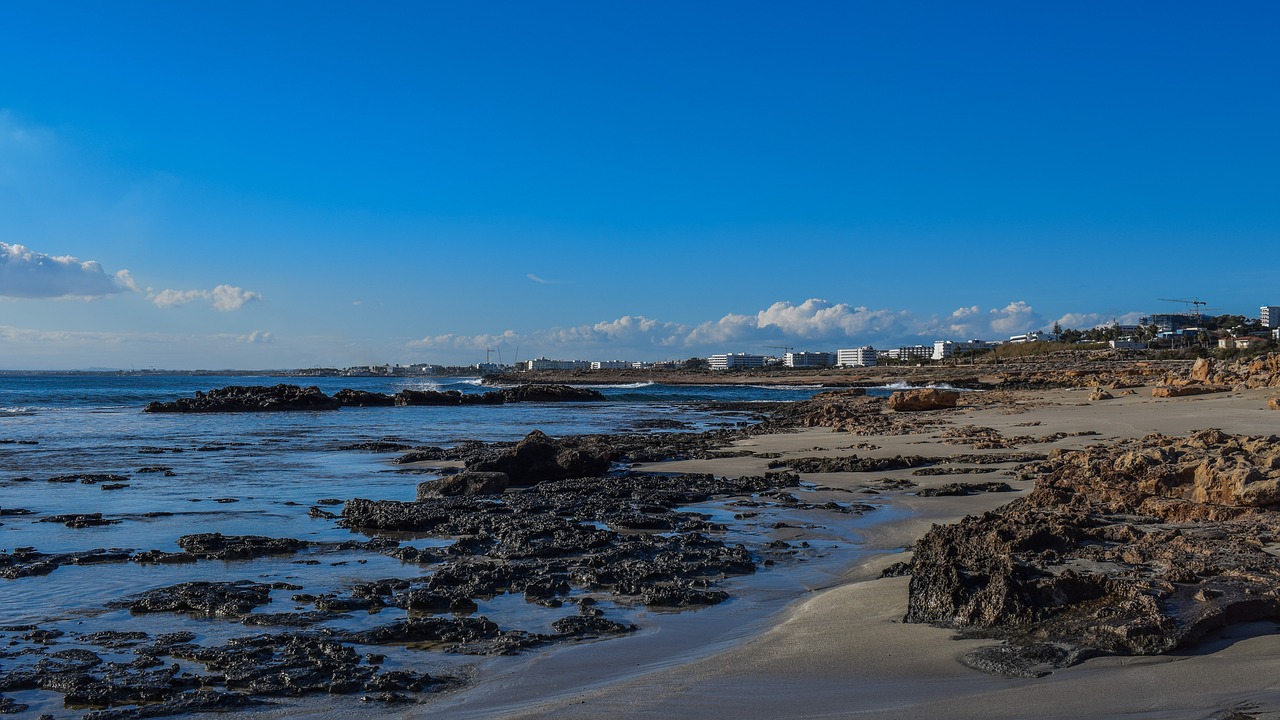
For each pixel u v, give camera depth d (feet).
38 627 31.01
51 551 44.68
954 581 27.55
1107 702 19.58
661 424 157.69
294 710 22.93
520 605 33.47
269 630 30.27
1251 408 112.98
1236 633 23.70
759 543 45.09
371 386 530.68
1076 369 395.75
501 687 24.12
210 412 208.33
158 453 99.35
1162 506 40.63
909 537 45.47
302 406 223.30
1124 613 24.31
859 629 27.35
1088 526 36.47
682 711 20.89
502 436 129.39
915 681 22.22
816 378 548.31
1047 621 25.22
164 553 42.88
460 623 29.94
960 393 208.13
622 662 26.13
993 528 34.40
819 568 39.29
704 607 32.91
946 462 76.64
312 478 76.07
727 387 481.87
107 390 378.12
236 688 24.63
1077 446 83.15
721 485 66.64
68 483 72.33
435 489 63.72
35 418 176.24
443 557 42.60
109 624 31.35
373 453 99.71
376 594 35.14
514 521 50.83
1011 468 70.74
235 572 39.73
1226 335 649.61
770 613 31.81
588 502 58.70
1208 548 31.35
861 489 63.62
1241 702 18.85
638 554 41.93
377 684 24.30
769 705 21.03
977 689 21.18
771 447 96.58
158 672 25.85
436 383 640.17
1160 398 150.51
